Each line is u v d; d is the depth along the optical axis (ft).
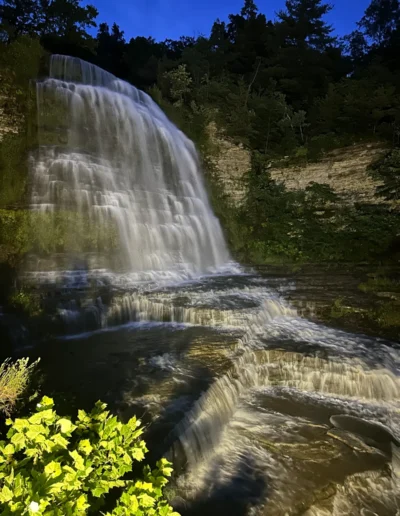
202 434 14.85
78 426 8.57
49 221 30.55
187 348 21.91
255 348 22.81
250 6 114.21
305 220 50.75
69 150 38.42
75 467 7.11
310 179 54.60
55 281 28.09
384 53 107.04
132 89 56.29
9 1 66.80
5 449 7.05
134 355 20.95
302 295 32.32
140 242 37.83
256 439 15.80
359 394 19.95
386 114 55.06
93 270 31.68
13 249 27.73
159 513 7.00
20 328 22.57
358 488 13.41
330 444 15.58
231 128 64.03
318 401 19.42
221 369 19.12
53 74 46.19
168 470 8.43
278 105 68.18
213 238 48.60
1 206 30.27
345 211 49.78
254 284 35.47
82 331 25.29
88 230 32.96
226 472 13.78
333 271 40.29
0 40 41.93
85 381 17.62
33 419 7.47
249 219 54.39
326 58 94.17
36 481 6.41
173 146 51.85
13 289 25.16
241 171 59.52
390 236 44.01
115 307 27.35
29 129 37.04
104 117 43.73
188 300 29.22
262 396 19.67
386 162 47.57
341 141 56.54
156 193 44.21
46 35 67.77
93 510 7.90
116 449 7.95
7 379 14.02
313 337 25.09
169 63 89.56
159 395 16.26
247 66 105.91
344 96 67.05
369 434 16.51
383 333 25.75
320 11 95.35
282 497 12.54
